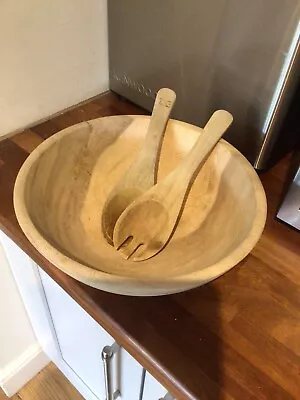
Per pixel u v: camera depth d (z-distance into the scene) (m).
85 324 0.74
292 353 0.49
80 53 0.73
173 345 0.49
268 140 0.63
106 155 0.63
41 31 0.66
